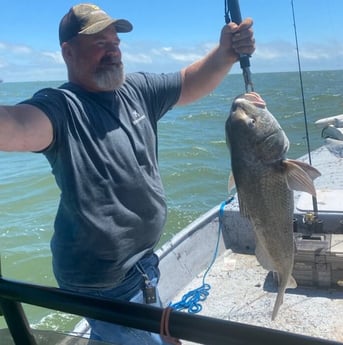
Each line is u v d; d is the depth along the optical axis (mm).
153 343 2721
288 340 1322
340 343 1276
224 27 2604
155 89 2992
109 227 2572
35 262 8406
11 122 2232
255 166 2004
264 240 2047
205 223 4934
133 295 2787
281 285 2090
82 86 2717
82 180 2529
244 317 3762
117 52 2740
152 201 2744
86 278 2670
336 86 64750
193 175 14008
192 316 1479
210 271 4570
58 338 2000
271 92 53438
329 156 7863
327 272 3975
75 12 2730
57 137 2467
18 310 1818
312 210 4520
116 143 2631
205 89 3074
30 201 12719
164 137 23047
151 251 2900
